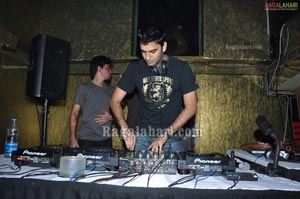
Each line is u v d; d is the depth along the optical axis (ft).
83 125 7.89
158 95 5.00
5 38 7.28
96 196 3.01
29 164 3.98
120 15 10.76
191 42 10.46
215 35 10.39
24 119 8.68
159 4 10.74
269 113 10.12
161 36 4.51
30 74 7.97
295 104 9.57
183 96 4.98
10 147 5.10
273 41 9.64
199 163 3.66
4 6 7.72
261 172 4.01
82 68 10.68
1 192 3.14
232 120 10.19
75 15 10.86
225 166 3.62
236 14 10.48
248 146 6.41
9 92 7.75
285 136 9.30
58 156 3.90
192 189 2.94
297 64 8.32
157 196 2.94
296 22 7.89
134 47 10.50
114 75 10.57
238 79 10.38
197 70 10.33
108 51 10.57
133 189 2.98
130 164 3.75
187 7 10.68
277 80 9.41
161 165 3.72
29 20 9.67
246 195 2.90
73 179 3.21
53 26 10.84
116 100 5.21
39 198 3.09
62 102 10.57
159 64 4.88
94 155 3.83
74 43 10.70
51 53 8.12
